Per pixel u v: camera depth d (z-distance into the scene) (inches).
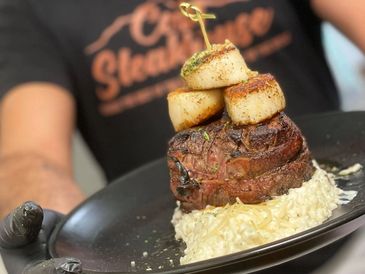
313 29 26.1
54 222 14.6
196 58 13.6
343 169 15.0
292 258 11.2
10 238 13.1
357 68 35.2
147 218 15.4
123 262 13.6
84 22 25.8
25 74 25.9
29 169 23.0
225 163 13.4
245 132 13.4
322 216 13.2
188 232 13.7
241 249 12.4
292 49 25.4
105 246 14.5
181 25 25.1
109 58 25.5
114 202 15.9
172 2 25.4
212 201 13.6
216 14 25.0
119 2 25.6
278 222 12.7
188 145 13.7
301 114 25.2
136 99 25.5
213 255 12.4
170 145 14.1
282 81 25.2
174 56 25.1
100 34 25.6
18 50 26.2
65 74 26.2
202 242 12.7
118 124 26.0
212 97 13.7
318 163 15.6
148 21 25.3
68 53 26.1
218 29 25.1
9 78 25.9
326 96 26.2
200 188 13.5
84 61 25.9
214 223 12.9
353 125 16.3
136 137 25.9
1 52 26.3
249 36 25.1
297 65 25.5
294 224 12.8
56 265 10.9
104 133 26.5
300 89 25.5
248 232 12.4
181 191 13.7
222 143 13.5
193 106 13.7
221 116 14.0
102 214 15.5
